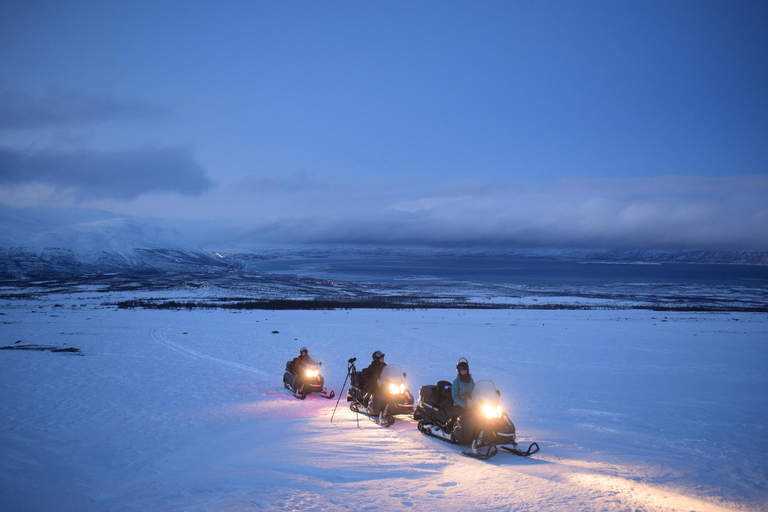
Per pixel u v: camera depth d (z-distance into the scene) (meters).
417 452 6.91
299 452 6.80
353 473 5.64
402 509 4.36
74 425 9.80
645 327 42.41
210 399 13.05
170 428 9.55
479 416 7.00
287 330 36.31
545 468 6.11
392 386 9.39
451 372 19.78
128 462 6.89
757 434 9.17
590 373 19.75
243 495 4.60
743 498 5.18
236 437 8.55
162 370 18.41
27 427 9.48
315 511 4.17
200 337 30.27
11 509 4.51
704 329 40.91
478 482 5.38
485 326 42.44
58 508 4.55
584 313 60.00
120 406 11.94
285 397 13.44
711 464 6.77
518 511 4.37
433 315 54.41
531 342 31.42
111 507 4.54
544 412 11.67
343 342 30.00
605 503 4.66
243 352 24.28
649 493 5.12
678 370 20.78
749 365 22.42
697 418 10.88
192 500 4.64
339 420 9.85
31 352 22.42
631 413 11.55
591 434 8.91
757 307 82.44
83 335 29.80
